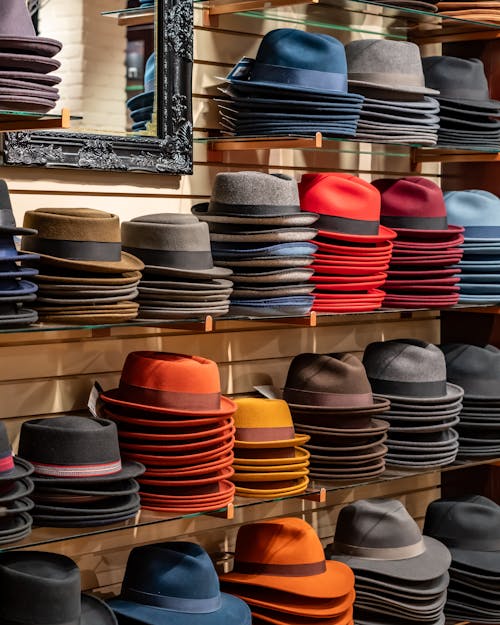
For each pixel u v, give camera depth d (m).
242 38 3.68
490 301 3.96
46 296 2.85
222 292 3.12
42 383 3.23
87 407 3.34
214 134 3.61
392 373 3.77
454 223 4.02
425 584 3.62
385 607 3.59
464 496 4.11
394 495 4.29
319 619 3.36
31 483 2.72
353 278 3.52
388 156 4.17
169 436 3.05
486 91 4.02
